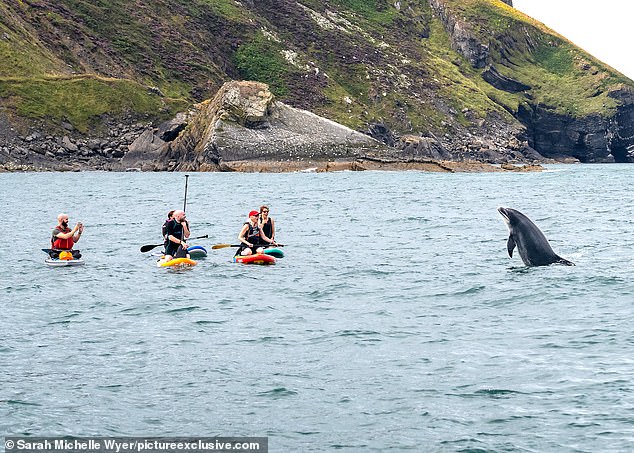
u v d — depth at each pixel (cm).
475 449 2802
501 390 3353
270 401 3259
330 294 5359
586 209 11981
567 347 3944
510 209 6228
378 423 3033
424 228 9375
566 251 7031
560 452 2767
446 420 3052
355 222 10225
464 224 9800
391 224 9919
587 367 3619
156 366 3706
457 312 4762
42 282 5866
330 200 14712
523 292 5253
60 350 3966
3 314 4772
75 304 5066
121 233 9131
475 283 5606
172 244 6819
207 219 10725
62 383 3472
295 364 3734
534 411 3127
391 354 3878
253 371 3631
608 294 5125
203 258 7044
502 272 6028
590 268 6066
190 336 4247
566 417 3056
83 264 6731
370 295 5303
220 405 3222
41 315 4753
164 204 13962
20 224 10375
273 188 19300
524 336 4181
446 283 5650
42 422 3053
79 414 3131
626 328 4269
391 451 2800
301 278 5988
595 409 3125
